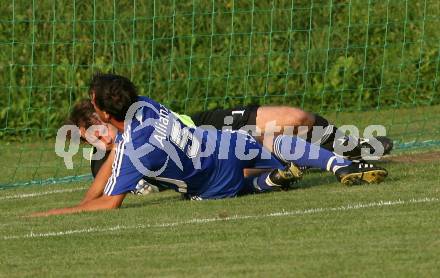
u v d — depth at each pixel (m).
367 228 17.48
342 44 41.69
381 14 41.97
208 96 40.12
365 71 41.41
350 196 20.66
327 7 42.16
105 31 39.91
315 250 16.12
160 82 39.84
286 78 40.72
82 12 40.09
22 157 33.19
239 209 20.14
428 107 40.69
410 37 41.94
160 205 21.23
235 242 17.05
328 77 41.09
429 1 42.28
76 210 20.78
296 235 17.30
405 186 21.45
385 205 19.44
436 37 41.69
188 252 16.50
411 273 14.48
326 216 18.75
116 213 20.41
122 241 17.64
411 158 26.64
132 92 20.34
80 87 39.00
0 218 21.17
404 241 16.38
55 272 15.62
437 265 14.83
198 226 18.58
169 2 40.81
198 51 40.59
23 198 24.45
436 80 41.06
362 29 41.84
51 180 27.70
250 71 40.66
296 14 41.78
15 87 38.41
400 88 41.31
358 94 41.19
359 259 15.40
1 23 39.34
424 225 17.44
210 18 41.09
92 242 17.69
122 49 39.97
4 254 17.11
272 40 41.31
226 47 40.91
